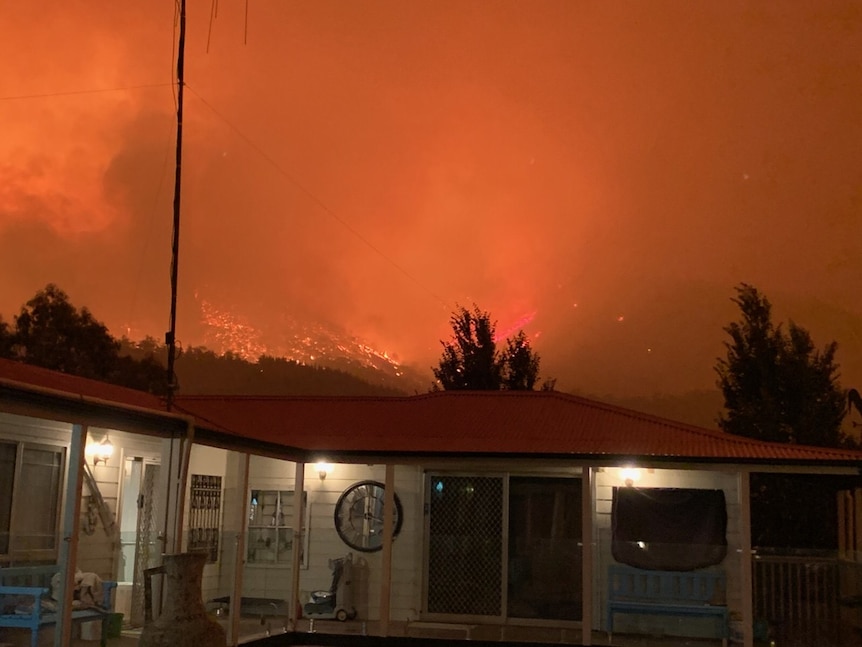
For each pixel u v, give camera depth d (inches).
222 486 626.5
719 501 582.2
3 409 301.7
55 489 463.5
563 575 592.4
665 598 564.4
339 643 540.4
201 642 334.3
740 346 1093.1
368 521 625.3
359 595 615.2
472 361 1574.8
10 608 388.8
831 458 515.2
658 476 593.6
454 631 561.6
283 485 637.9
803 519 934.4
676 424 640.4
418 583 609.3
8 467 431.5
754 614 540.7
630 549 572.4
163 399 576.4
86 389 485.4
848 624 521.7
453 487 620.1
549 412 677.9
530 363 1574.8
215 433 449.1
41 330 1312.7
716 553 563.5
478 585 603.8
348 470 634.8
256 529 631.8
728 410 1095.6
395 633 555.8
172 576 344.2
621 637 552.7
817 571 537.3
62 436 469.1
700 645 538.9
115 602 482.9
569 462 534.0
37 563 443.8
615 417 660.1
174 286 494.9
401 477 624.7
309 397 727.7
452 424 644.7
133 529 531.2
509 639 540.7
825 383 1044.5
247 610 586.9
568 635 554.9
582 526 561.0
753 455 524.4
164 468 439.8
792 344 1069.8
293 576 558.9
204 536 582.6
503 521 609.0
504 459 540.4
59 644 344.2
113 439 511.2
